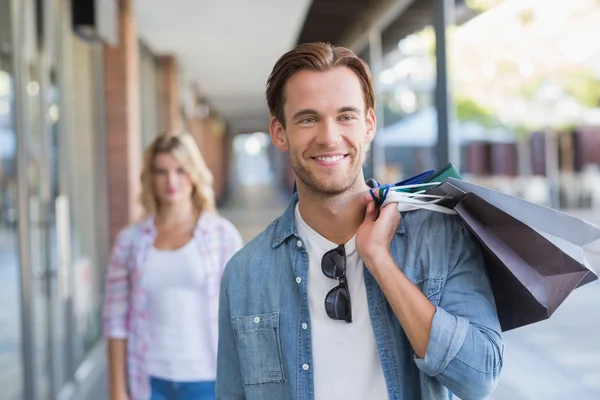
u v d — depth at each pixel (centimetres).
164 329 247
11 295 346
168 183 255
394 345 135
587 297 594
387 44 856
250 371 144
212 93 1711
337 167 133
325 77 132
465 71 834
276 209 2158
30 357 355
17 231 352
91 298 557
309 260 143
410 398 135
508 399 380
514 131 1123
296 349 140
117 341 251
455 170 141
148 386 246
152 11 755
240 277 148
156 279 248
